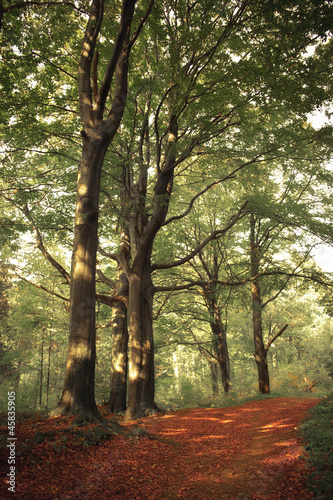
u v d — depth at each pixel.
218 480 5.65
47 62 12.04
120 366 15.98
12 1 9.46
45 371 28.97
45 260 23.88
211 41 11.41
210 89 12.12
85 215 9.76
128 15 10.11
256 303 20.45
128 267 13.41
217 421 10.67
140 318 12.88
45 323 22.45
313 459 5.49
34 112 13.34
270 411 11.57
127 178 14.70
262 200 17.75
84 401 8.82
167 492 5.21
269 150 13.70
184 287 14.31
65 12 11.12
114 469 6.04
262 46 10.93
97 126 10.55
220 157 14.76
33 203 15.89
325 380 30.66
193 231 23.61
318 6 9.27
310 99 11.39
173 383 27.94
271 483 5.16
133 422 10.72
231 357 37.44
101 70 13.81
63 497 4.73
